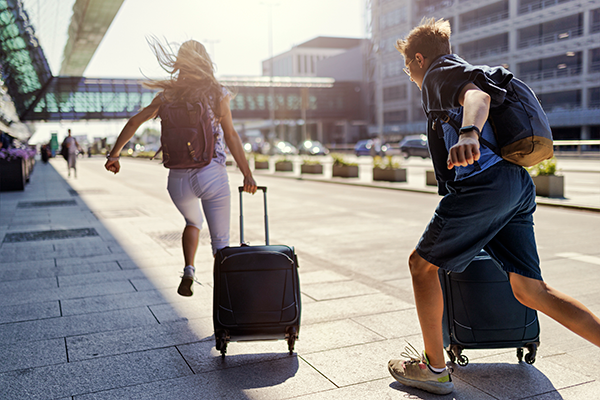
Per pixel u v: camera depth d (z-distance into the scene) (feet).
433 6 214.48
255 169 102.32
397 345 11.18
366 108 267.59
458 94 7.32
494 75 7.43
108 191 55.06
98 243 24.48
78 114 218.59
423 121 223.92
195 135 11.26
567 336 12.29
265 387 9.23
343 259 21.12
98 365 10.30
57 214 35.70
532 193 8.24
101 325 12.72
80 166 130.41
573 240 24.36
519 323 9.67
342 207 39.42
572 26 163.53
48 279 17.49
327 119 270.26
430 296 8.78
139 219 33.12
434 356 8.87
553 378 9.49
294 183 66.13
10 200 45.39
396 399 8.71
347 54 303.07
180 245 23.88
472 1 194.18
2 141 63.93
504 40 185.88
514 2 178.70
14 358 10.68
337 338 11.65
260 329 10.00
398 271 18.86
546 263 19.63
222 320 9.99
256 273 10.14
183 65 11.24
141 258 20.97
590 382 9.31
